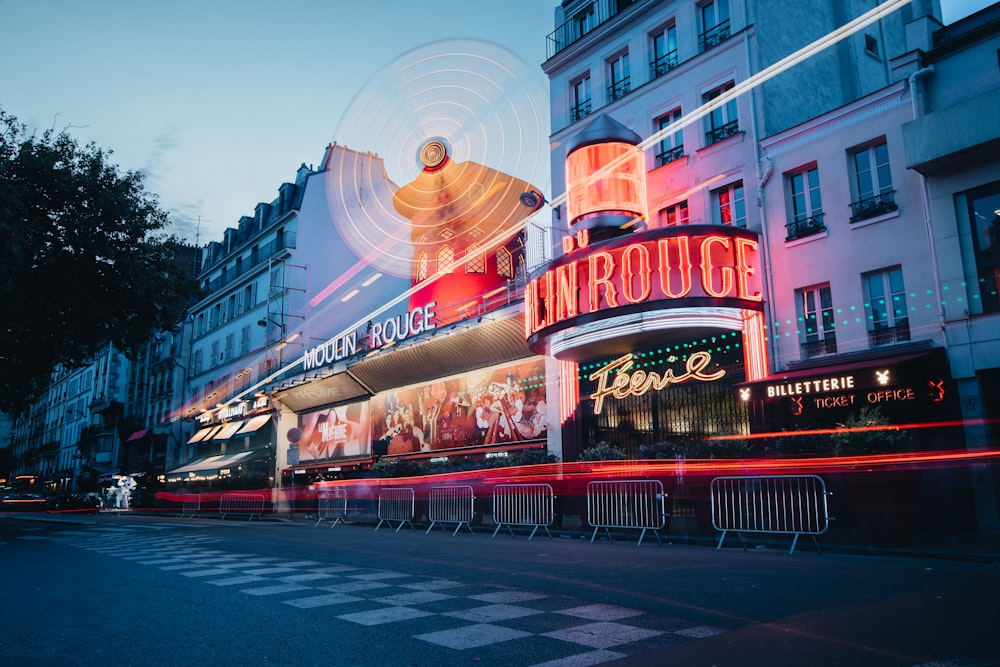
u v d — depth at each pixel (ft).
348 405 89.40
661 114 55.57
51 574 24.79
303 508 93.09
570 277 48.75
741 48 50.03
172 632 14.08
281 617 15.25
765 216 46.14
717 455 33.68
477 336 64.28
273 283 110.42
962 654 11.14
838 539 29.71
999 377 34.50
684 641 12.26
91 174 55.31
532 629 13.47
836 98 54.60
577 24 65.62
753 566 22.81
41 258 52.75
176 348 140.67
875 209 40.40
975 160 35.94
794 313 43.78
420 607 16.03
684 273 43.86
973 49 37.55
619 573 21.38
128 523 69.00
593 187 51.24
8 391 60.64
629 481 34.53
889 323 39.91
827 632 12.75
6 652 12.83
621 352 51.78
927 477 34.88
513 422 62.69
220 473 108.06
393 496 51.49
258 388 106.42
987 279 35.32
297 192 117.29
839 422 38.83
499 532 42.45
